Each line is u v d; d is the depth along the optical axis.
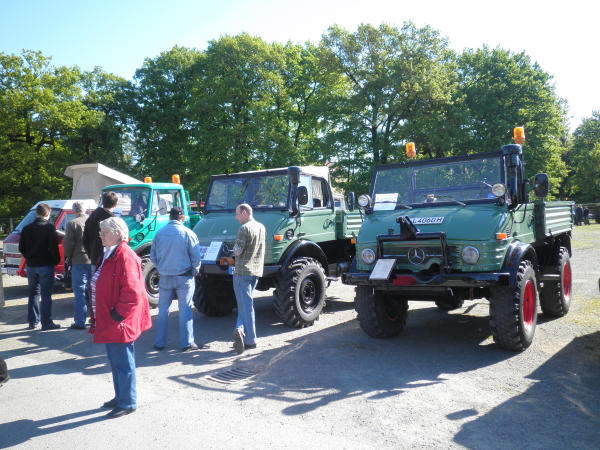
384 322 5.96
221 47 28.88
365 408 3.84
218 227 7.18
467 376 4.54
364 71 27.47
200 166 29.06
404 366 4.91
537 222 6.27
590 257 14.02
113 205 6.73
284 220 6.96
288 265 6.87
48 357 5.69
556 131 31.55
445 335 6.18
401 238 5.33
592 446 3.09
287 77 31.73
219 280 7.79
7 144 29.89
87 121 32.50
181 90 33.75
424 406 3.84
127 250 3.78
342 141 28.00
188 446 3.24
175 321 7.69
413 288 5.21
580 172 55.31
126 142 35.12
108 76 37.44
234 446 3.22
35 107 29.94
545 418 3.54
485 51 33.16
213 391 4.37
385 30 27.78
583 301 7.90
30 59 31.22
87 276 7.23
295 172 6.82
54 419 3.79
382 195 6.34
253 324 5.86
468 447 3.12
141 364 5.30
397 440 3.25
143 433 3.47
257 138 27.97
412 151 6.50
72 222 7.09
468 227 5.14
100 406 4.06
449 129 26.62
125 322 3.73
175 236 5.80
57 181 31.41
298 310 6.73
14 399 4.26
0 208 30.64
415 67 27.03
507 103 30.70
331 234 8.09
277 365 5.09
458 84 29.48
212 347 5.97
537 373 4.53
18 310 8.86
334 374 4.72
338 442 3.24
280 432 3.43
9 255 11.22
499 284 4.89
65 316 8.26
